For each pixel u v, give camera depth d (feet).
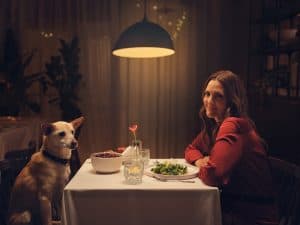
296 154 9.57
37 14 14.20
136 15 14.07
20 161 6.73
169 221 5.21
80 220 5.15
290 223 5.56
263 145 5.66
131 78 14.35
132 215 5.18
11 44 13.74
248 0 13.80
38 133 12.77
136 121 14.53
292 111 9.85
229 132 5.43
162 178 5.71
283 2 11.30
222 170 5.23
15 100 13.80
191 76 14.30
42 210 6.40
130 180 5.45
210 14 14.10
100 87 14.44
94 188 5.16
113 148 14.60
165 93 14.39
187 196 5.17
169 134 14.60
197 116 14.46
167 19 14.06
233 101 5.83
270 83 11.80
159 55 8.27
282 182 6.02
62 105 13.85
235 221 5.37
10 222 6.35
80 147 14.52
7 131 10.47
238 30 14.02
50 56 14.26
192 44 14.16
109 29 14.19
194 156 6.74
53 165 6.52
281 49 10.62
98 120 14.57
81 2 14.08
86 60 14.30
